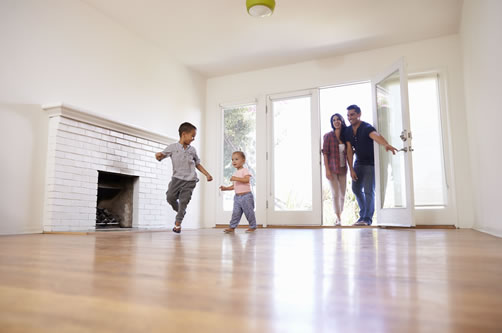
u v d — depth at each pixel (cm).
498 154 292
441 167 477
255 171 584
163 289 62
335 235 288
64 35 381
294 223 546
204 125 624
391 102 471
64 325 40
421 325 40
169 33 482
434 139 485
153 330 38
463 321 42
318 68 560
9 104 325
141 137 446
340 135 535
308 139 558
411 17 446
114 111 439
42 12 359
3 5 325
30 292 59
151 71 505
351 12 434
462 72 473
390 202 468
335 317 44
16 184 325
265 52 539
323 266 95
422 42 500
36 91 349
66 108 347
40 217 340
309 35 489
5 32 326
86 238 253
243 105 606
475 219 435
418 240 218
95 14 420
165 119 527
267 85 591
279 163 571
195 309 48
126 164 422
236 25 464
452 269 90
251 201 359
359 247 164
